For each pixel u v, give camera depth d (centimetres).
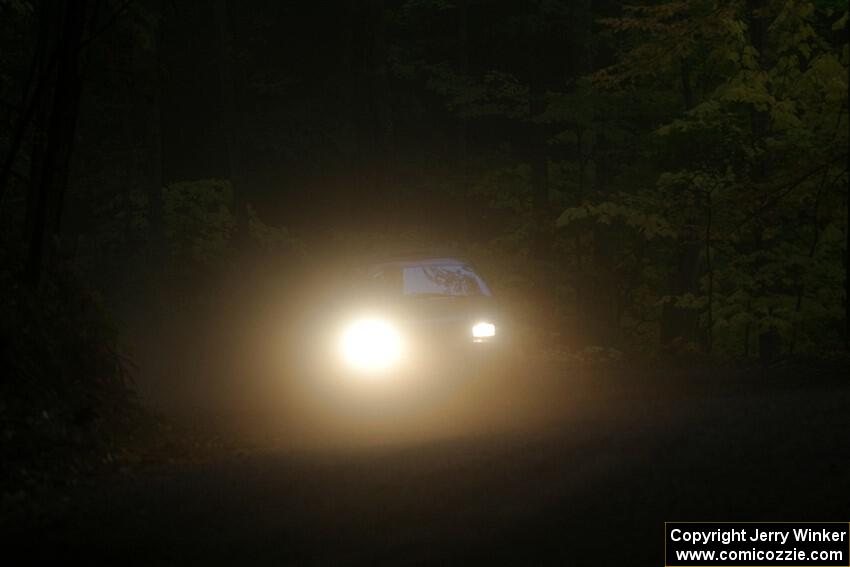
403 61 7806
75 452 2222
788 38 4947
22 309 2511
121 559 1450
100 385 2631
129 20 3491
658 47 4897
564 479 1845
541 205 6681
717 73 5709
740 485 1766
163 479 2025
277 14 7694
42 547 1515
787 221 5741
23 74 3988
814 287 5662
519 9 7250
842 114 4931
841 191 5041
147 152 5678
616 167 6625
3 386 2272
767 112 5372
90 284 3170
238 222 6334
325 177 7462
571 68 6656
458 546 1459
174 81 6725
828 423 2323
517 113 6856
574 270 6538
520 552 1430
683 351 4912
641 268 6606
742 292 5378
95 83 3531
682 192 5238
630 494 1725
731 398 2934
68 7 2612
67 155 2883
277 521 1611
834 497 1681
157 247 5681
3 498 1866
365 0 5997
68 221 6162
